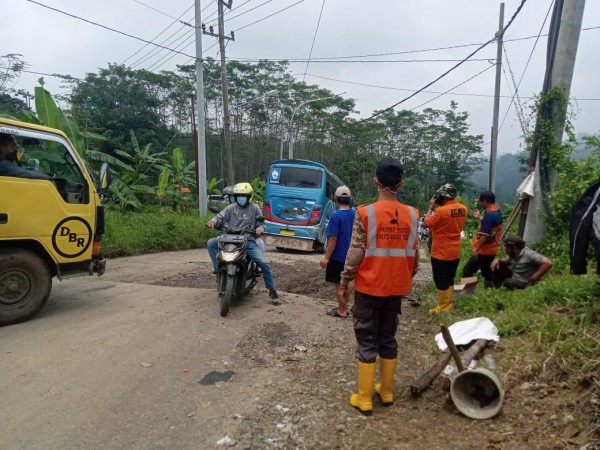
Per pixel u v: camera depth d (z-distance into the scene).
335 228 5.68
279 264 10.26
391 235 3.36
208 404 3.44
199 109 16.67
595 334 3.75
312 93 58.72
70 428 3.07
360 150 62.06
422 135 63.75
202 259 10.47
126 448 2.87
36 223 5.29
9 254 5.08
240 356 4.41
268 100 58.50
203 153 16.80
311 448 2.92
